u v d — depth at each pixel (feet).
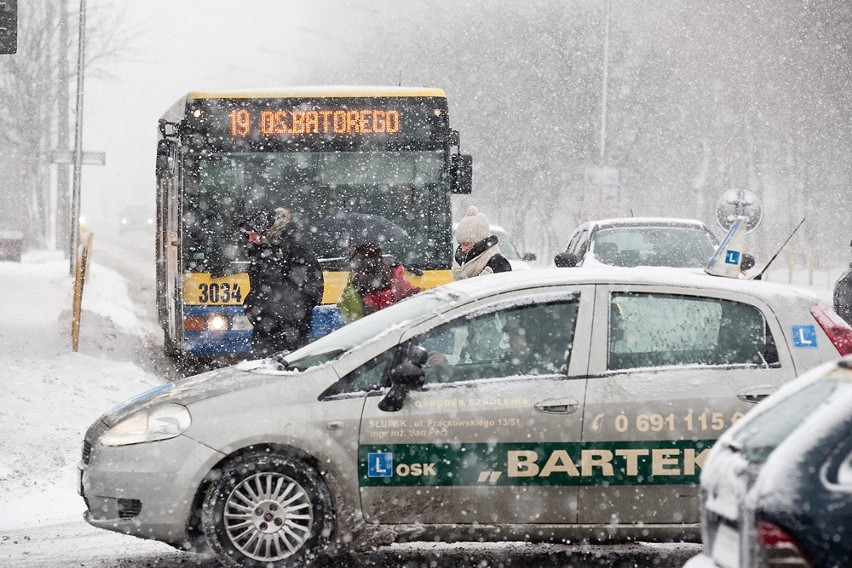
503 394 46.65
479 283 50.62
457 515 46.62
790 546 26.71
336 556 51.26
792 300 48.21
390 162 102.99
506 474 46.50
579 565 49.73
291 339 80.28
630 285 48.08
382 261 74.18
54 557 52.13
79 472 49.88
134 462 46.83
